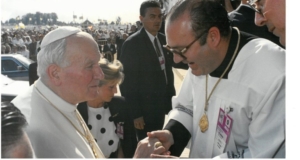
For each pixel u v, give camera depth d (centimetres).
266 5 156
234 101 159
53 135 137
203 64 161
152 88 277
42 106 143
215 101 168
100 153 172
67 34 144
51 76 145
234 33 164
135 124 278
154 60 276
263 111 152
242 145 164
